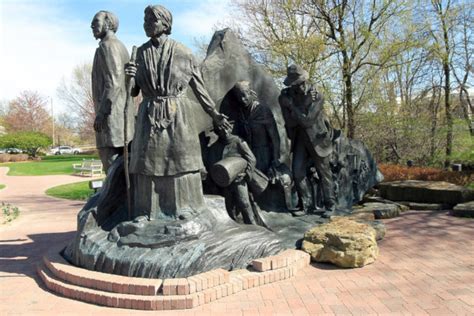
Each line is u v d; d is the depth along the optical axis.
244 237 5.79
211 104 6.36
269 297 4.80
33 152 47.34
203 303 4.64
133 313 4.49
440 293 4.77
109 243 5.59
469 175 13.20
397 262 5.97
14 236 8.81
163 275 5.02
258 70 8.14
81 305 4.75
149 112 5.74
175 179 5.73
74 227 9.85
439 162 20.22
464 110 20.53
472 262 5.89
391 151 21.91
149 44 5.93
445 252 6.42
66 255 6.15
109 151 7.25
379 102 19.06
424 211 10.24
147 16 5.80
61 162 37.53
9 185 21.53
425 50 18.45
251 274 5.23
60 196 16.70
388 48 17.16
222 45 7.62
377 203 10.08
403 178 14.23
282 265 5.50
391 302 4.56
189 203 5.82
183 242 5.39
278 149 7.53
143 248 5.34
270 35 18.70
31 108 65.50
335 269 5.74
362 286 5.07
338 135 8.91
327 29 18.50
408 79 21.53
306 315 4.29
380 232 7.22
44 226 10.02
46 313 4.53
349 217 7.87
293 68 7.14
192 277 4.89
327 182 7.79
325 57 17.70
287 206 7.62
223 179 6.41
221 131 6.76
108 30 7.16
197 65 6.20
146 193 5.80
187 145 5.77
